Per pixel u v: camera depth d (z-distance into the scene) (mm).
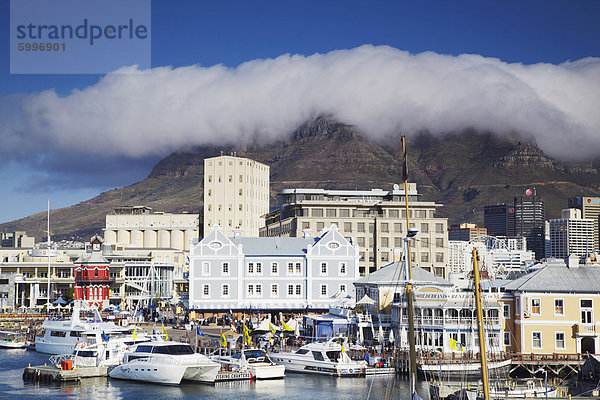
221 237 152000
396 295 119000
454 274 135625
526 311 104062
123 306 182250
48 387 97750
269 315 147250
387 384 96125
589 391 85438
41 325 142875
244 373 100625
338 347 103500
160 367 98250
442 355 99375
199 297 150250
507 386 87750
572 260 109062
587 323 104250
